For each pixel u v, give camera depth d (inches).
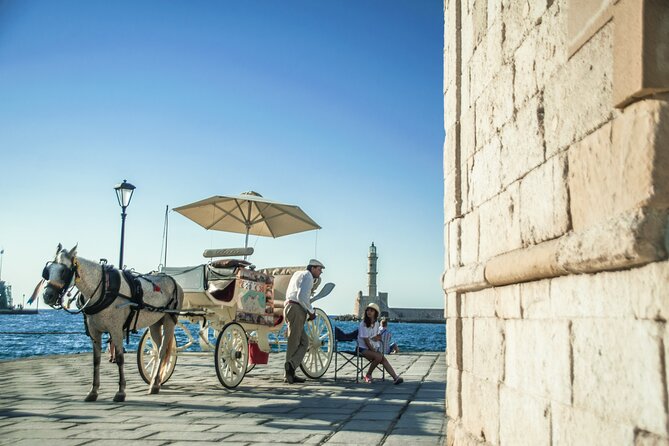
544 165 144.6
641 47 95.1
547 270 132.3
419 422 269.4
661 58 94.4
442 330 4926.2
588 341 116.3
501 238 175.5
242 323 406.6
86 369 508.7
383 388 399.5
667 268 91.3
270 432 246.4
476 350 195.6
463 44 226.8
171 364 412.2
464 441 196.7
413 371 520.1
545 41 147.2
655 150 95.2
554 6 142.3
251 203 513.0
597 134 116.5
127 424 262.2
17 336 2859.3
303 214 511.8
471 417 197.9
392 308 5821.9
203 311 393.1
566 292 126.9
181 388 389.7
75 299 331.6
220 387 396.8
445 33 251.4
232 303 392.8
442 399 345.4
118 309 336.8
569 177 129.7
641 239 93.5
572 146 128.6
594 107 118.9
